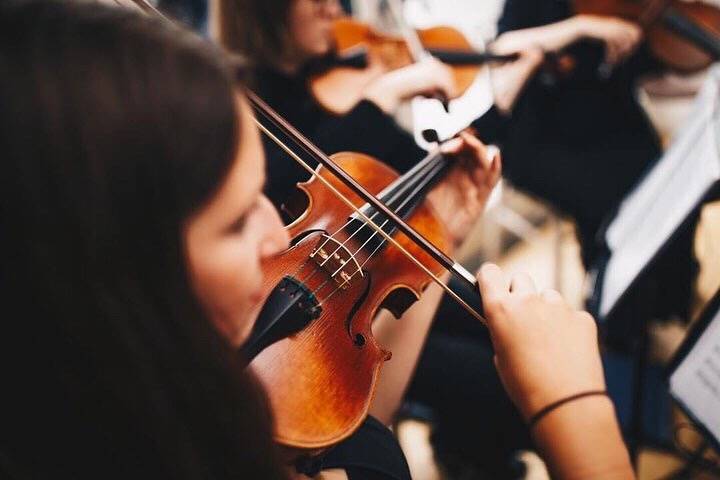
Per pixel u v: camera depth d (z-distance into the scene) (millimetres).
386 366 954
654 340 1920
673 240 1171
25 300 432
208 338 466
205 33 2219
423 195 1030
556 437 644
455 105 1804
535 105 1977
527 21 2014
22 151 394
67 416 469
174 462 479
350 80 1674
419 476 1719
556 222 2369
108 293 429
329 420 744
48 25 406
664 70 2086
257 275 522
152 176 412
